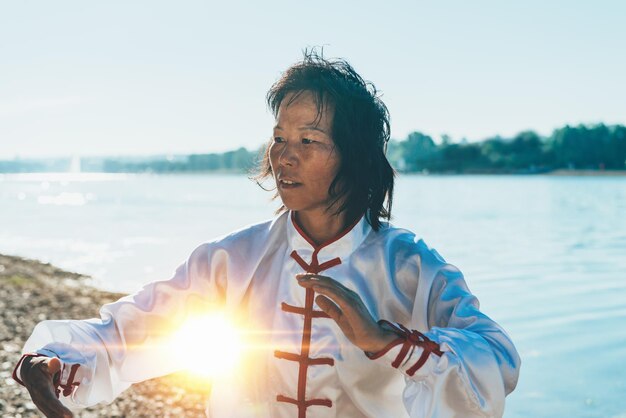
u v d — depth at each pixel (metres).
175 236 35.78
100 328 2.14
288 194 2.06
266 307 2.17
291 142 2.05
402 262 2.10
